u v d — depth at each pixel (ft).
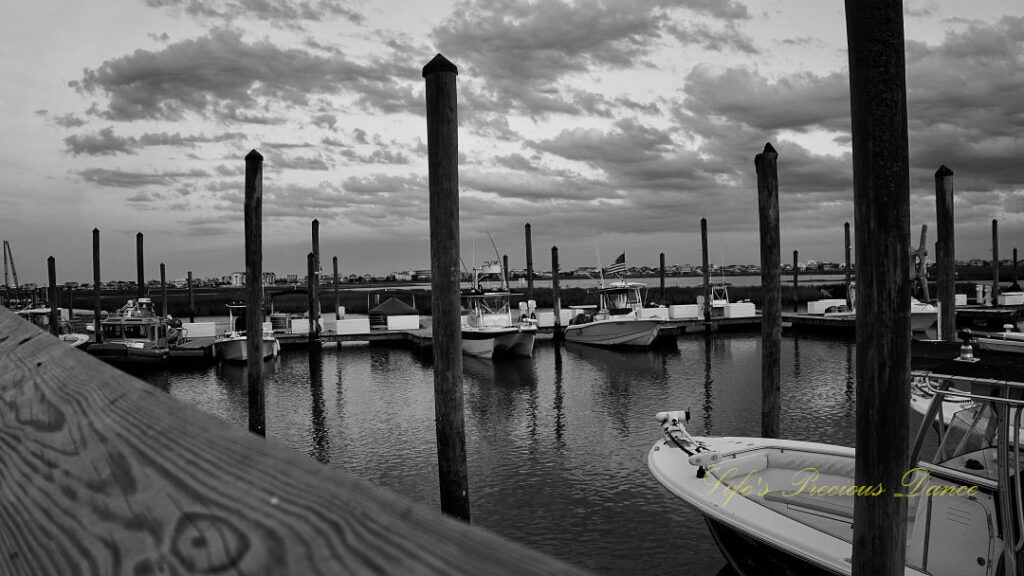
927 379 22.13
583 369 81.30
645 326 97.35
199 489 2.58
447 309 28.12
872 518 13.19
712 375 73.41
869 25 12.64
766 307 37.83
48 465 3.15
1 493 3.13
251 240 49.14
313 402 62.34
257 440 3.02
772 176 38.52
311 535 2.15
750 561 21.06
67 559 2.49
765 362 37.68
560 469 38.70
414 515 2.25
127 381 4.10
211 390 70.28
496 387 69.67
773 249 38.11
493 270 101.60
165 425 3.28
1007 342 24.39
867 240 12.91
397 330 116.98
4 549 2.85
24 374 4.83
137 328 91.71
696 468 25.04
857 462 13.46
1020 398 17.04
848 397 57.82
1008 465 16.10
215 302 262.06
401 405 59.88
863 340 13.12
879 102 12.66
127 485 2.74
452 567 1.84
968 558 16.69
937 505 17.40
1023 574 15.78
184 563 2.19
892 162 12.69
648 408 55.83
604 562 26.68
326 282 560.20
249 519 2.31
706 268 120.16
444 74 27.73
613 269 113.60
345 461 41.86
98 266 101.45
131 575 2.27
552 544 28.40
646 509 31.94
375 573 1.87
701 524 29.94
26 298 195.52
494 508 32.68
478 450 43.45
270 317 125.29
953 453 17.69
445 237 27.99
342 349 108.47
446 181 27.91
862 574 13.39
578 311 127.85
